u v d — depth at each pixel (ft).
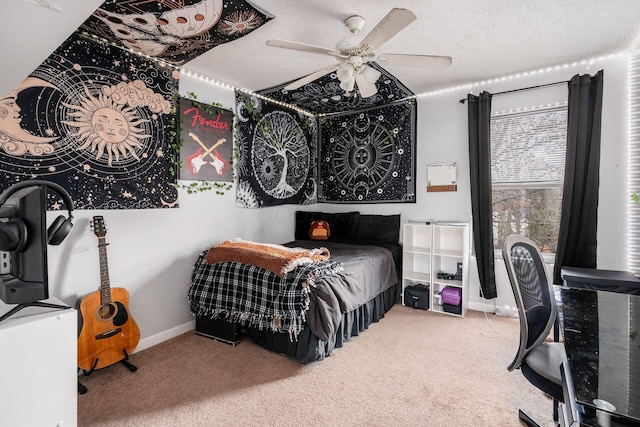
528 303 5.25
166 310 9.23
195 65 9.32
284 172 13.38
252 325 8.63
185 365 7.79
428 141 12.30
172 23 6.81
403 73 10.28
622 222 8.95
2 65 4.45
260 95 12.05
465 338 9.16
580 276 8.03
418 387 6.84
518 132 10.59
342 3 6.32
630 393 2.95
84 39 7.33
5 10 3.17
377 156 13.52
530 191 10.55
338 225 13.85
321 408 6.18
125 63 8.09
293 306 7.55
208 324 9.34
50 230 3.49
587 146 9.14
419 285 12.14
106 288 7.39
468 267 11.26
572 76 9.50
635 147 8.75
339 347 8.55
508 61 9.35
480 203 10.83
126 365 7.61
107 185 7.86
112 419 5.85
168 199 9.18
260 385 6.94
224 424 5.75
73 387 3.43
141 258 8.61
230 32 7.22
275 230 13.10
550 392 4.47
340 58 6.84
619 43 8.23
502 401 6.37
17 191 3.42
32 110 6.68
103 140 7.73
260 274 8.25
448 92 11.79
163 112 8.98
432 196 12.29
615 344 3.76
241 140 11.41
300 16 6.78
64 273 7.16
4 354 2.96
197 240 10.02
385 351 8.41
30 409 3.13
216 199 10.57
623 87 8.86
